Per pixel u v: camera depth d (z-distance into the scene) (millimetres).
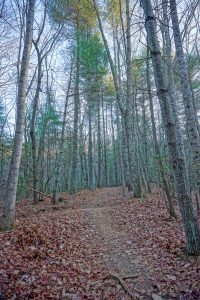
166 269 5535
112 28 17516
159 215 9891
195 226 5910
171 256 6090
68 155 27453
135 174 15195
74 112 21734
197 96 18250
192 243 5875
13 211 7902
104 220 10703
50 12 15508
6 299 4203
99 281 5160
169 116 5801
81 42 17734
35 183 16250
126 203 13484
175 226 8336
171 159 5883
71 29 17344
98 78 20109
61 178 32562
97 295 4637
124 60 16641
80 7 16297
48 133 24188
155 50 5859
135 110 23234
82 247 7176
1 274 4887
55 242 7082
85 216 11211
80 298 4480
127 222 9883
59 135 25266
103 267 5914
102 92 22125
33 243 6727
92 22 17531
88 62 18266
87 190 26672
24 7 14781
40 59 15656
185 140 16672
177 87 14477
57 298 4457
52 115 19641
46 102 22547
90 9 16578
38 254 6066
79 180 42719
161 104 5859
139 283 5105
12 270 5121
